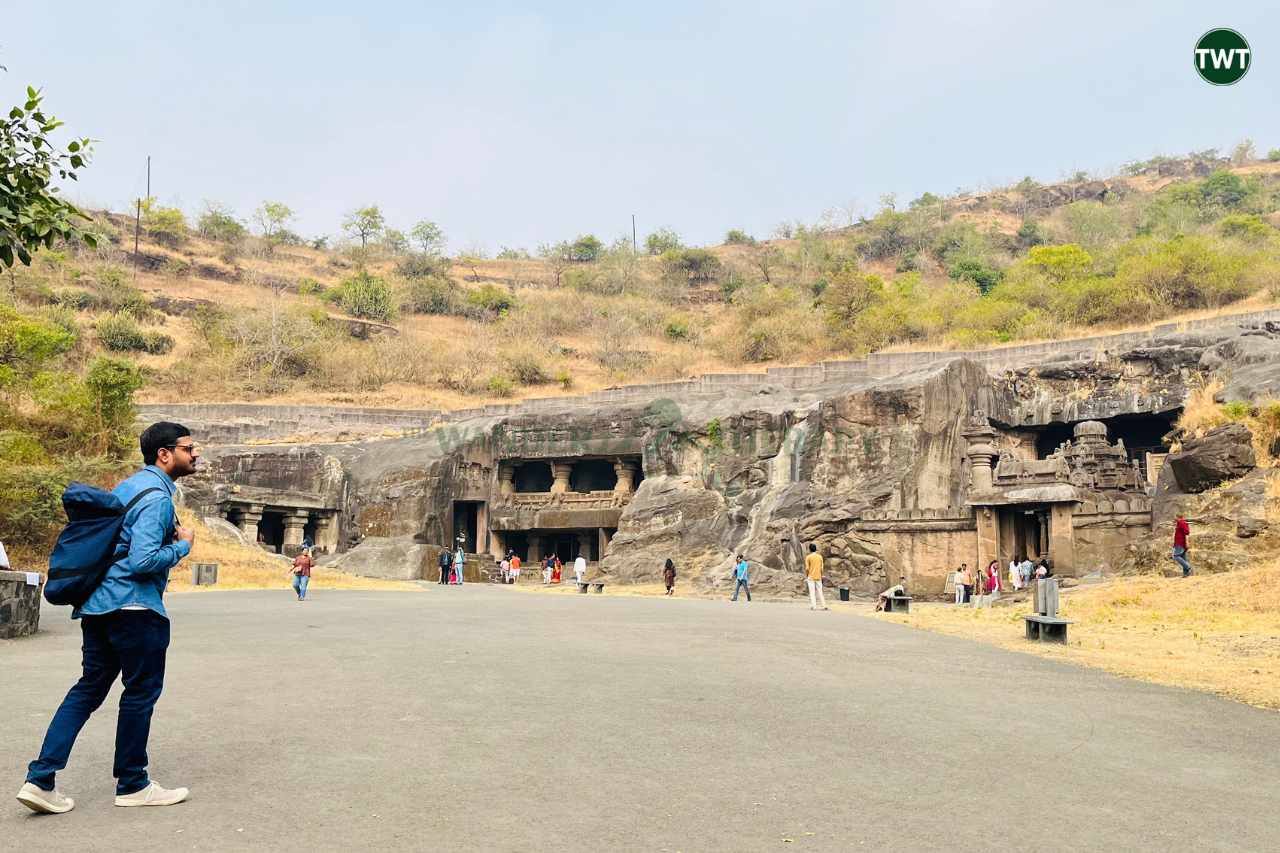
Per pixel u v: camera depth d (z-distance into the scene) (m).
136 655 5.74
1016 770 7.01
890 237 120.62
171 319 88.19
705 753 7.25
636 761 6.97
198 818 5.51
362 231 124.12
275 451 55.44
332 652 12.81
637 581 45.78
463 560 48.97
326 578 37.50
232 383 75.50
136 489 5.97
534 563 57.06
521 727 8.03
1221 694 10.91
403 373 80.56
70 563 5.72
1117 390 52.28
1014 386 54.59
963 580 33.25
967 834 5.47
